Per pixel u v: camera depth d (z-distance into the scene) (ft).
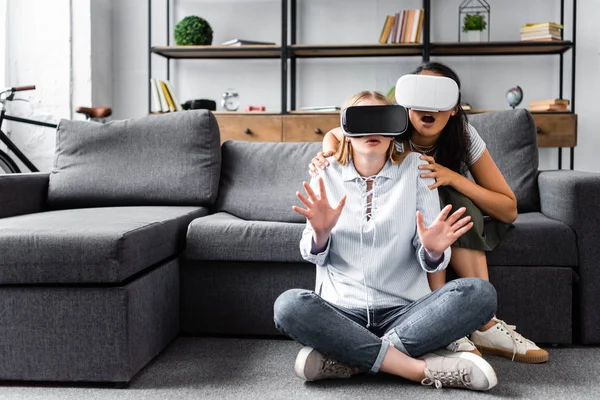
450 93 5.21
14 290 4.79
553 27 12.30
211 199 7.46
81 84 12.94
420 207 5.04
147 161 7.57
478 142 5.77
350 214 4.99
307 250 4.89
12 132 12.87
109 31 13.93
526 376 5.01
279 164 7.57
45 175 7.72
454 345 4.83
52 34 12.83
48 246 4.70
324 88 13.76
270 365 5.32
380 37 12.66
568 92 13.23
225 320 6.17
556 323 5.85
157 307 5.46
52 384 4.87
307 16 13.73
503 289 5.85
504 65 13.37
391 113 4.72
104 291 4.74
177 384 4.84
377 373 5.08
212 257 6.02
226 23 13.94
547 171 7.27
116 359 4.74
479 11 13.05
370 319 4.90
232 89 13.99
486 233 5.82
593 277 5.79
